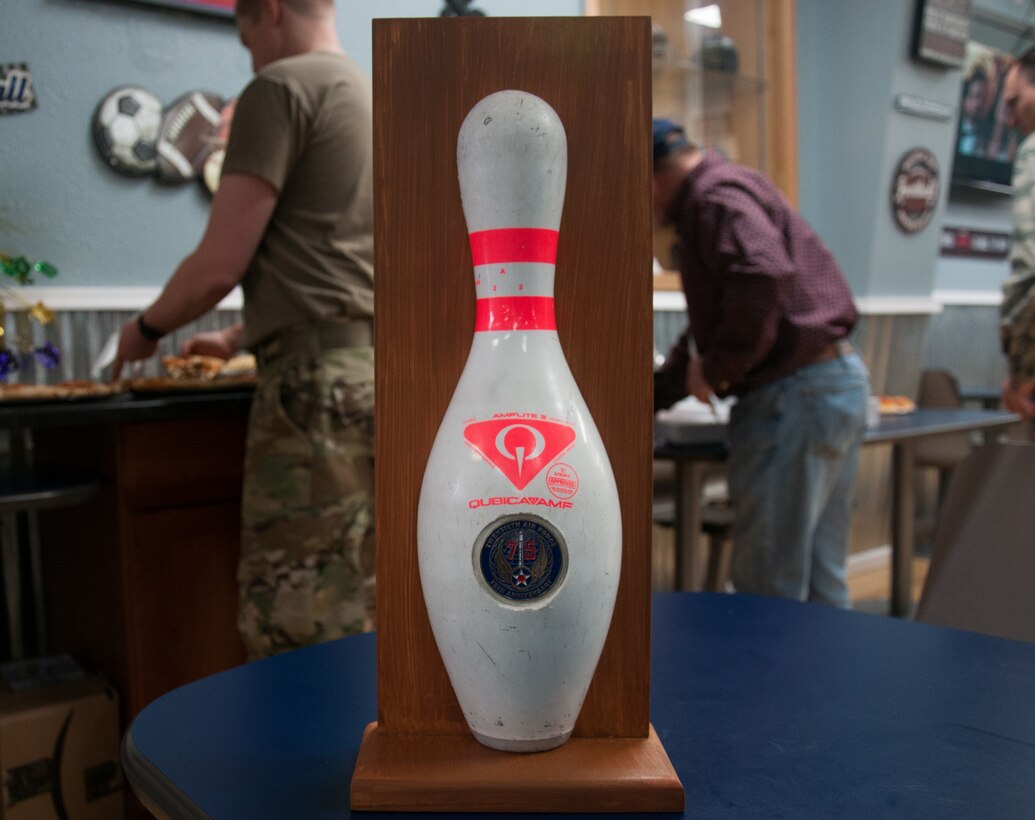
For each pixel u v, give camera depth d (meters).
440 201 0.56
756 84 3.35
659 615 0.82
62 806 1.58
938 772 0.51
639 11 3.01
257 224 1.47
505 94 0.52
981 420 2.73
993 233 4.68
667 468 2.76
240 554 1.64
